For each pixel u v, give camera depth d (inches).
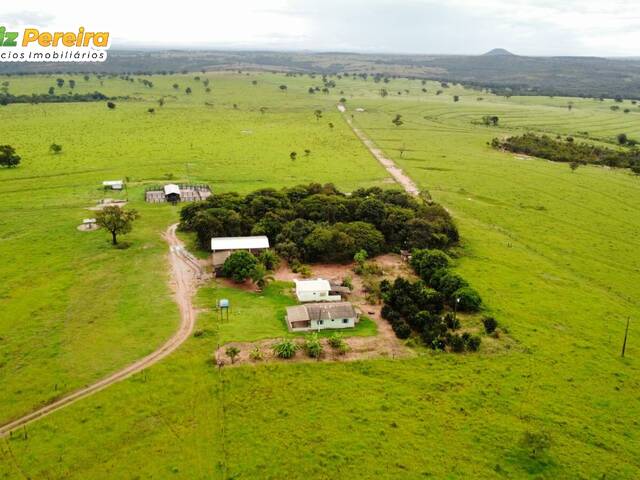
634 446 2033.7
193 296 3095.5
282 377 2340.1
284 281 3366.1
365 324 2864.2
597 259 4018.2
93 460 1857.8
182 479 1788.9
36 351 2475.4
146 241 3944.4
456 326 2827.3
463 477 1843.0
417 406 2196.1
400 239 3971.5
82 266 3459.6
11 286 3132.4
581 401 2281.0
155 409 2111.2
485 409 2197.3
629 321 3031.5
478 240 4259.4
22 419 2041.1
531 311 3075.8
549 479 1857.8
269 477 1811.0
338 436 2007.9
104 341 2573.8
